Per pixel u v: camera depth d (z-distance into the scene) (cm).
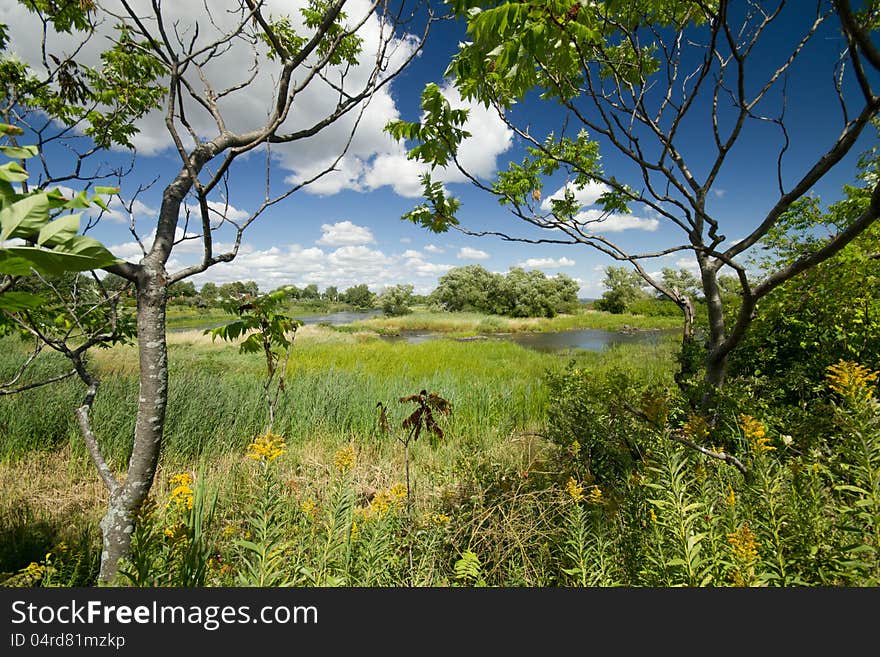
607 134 203
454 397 637
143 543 131
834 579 112
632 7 207
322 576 144
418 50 179
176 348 1349
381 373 1049
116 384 580
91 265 60
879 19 176
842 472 146
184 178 154
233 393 585
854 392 118
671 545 126
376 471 397
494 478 278
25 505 310
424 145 194
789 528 128
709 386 284
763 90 239
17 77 193
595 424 268
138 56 226
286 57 163
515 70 142
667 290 349
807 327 387
